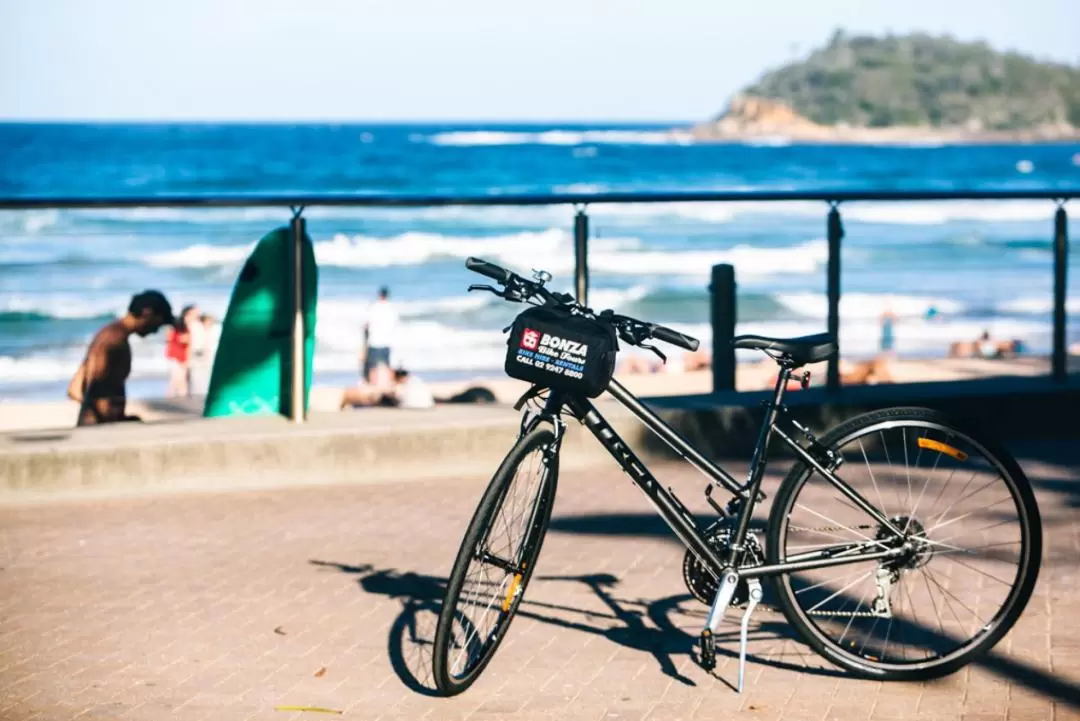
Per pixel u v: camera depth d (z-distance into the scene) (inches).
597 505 238.7
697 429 265.0
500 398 450.9
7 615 182.2
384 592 192.1
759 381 483.5
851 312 818.2
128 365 350.9
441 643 146.5
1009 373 407.2
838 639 159.3
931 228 1336.1
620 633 174.2
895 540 157.9
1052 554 204.2
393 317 493.7
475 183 2632.9
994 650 166.2
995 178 3065.9
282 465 251.8
